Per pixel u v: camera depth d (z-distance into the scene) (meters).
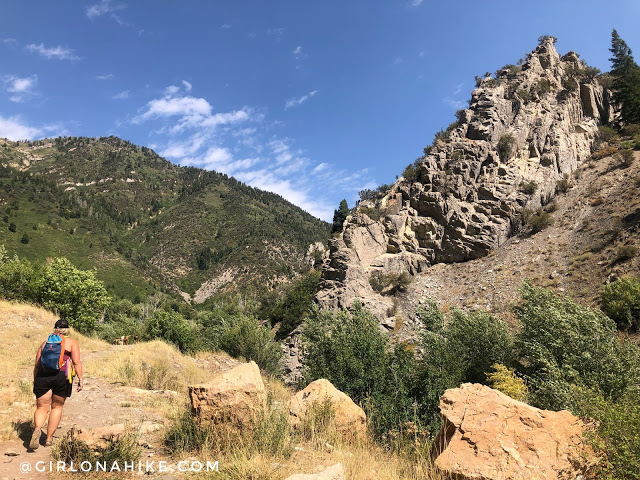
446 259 46.12
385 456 7.53
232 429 6.51
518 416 5.88
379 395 13.64
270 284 153.38
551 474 5.03
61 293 28.72
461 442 5.81
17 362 13.86
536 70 61.22
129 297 123.56
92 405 9.37
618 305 26.80
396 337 36.62
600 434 5.11
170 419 8.44
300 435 7.23
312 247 181.88
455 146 52.00
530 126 54.47
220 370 21.64
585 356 16.34
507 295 36.47
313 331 21.92
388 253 47.22
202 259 181.25
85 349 19.22
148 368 15.92
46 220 145.62
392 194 52.06
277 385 18.22
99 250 143.88
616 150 52.81
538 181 49.34
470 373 20.92
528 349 20.22
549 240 41.31
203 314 81.19
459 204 47.69
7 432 6.49
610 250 34.62
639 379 15.07
